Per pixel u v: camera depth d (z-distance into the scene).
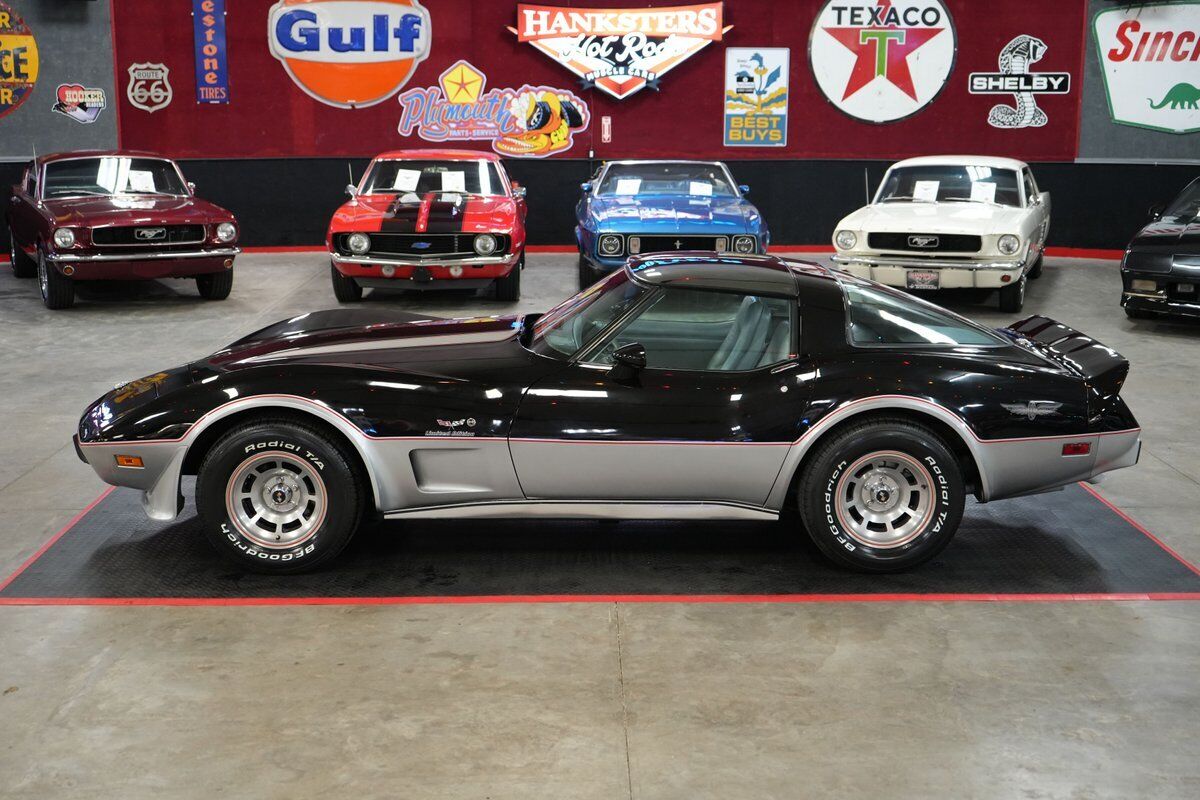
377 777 3.26
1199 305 9.98
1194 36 15.02
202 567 4.84
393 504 4.75
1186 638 4.21
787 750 3.42
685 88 15.67
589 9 15.40
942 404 4.66
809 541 5.20
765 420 4.66
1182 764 3.37
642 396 4.69
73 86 15.03
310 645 4.10
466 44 15.40
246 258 15.04
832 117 15.76
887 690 3.80
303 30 15.16
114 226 10.92
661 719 3.60
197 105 15.26
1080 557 5.01
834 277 5.14
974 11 15.34
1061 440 4.75
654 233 11.10
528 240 16.03
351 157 15.59
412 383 4.71
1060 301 12.08
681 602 4.51
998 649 4.11
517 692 3.76
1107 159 15.48
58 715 3.59
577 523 5.41
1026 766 3.35
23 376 8.39
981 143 15.71
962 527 5.39
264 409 4.71
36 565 4.84
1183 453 6.63
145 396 4.80
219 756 3.36
